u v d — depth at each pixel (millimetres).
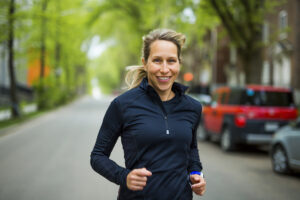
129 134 2357
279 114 11062
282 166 8273
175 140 2346
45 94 31781
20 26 20688
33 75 56031
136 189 2213
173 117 2391
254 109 11055
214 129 13016
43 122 21328
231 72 40094
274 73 28438
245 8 16516
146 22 30062
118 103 2385
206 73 46625
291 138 7996
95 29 49719
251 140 11023
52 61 31125
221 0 16797
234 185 7141
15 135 15156
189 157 2568
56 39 27109
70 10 27703
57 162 9242
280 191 6695
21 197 6074
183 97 2469
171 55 2383
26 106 39031
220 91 13031
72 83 50000
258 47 17453
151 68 2391
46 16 21047
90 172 8078
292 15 25469
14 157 9977
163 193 2312
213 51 39781
